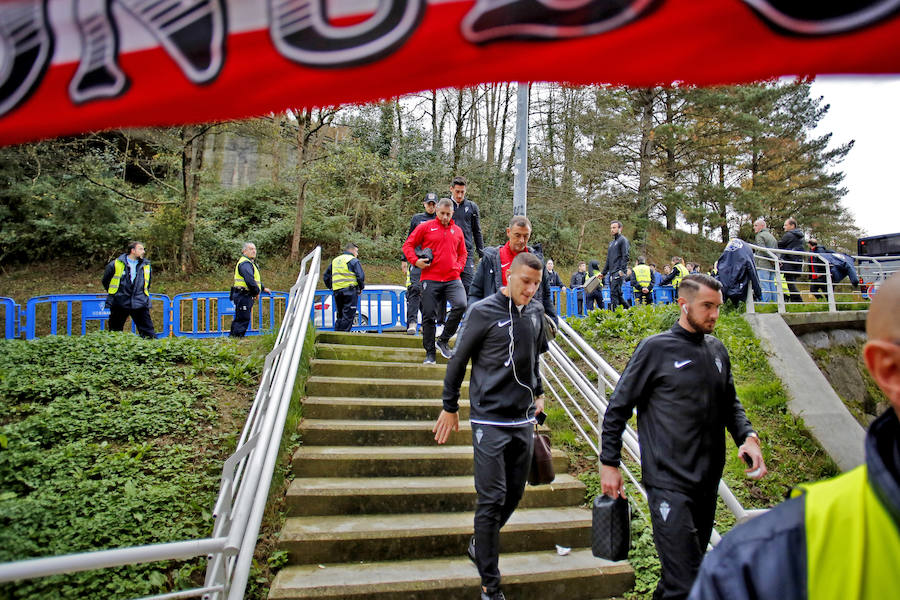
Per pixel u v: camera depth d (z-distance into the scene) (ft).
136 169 67.05
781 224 99.60
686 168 85.40
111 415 15.40
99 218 56.18
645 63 3.30
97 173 55.57
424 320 20.33
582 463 17.04
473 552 10.31
